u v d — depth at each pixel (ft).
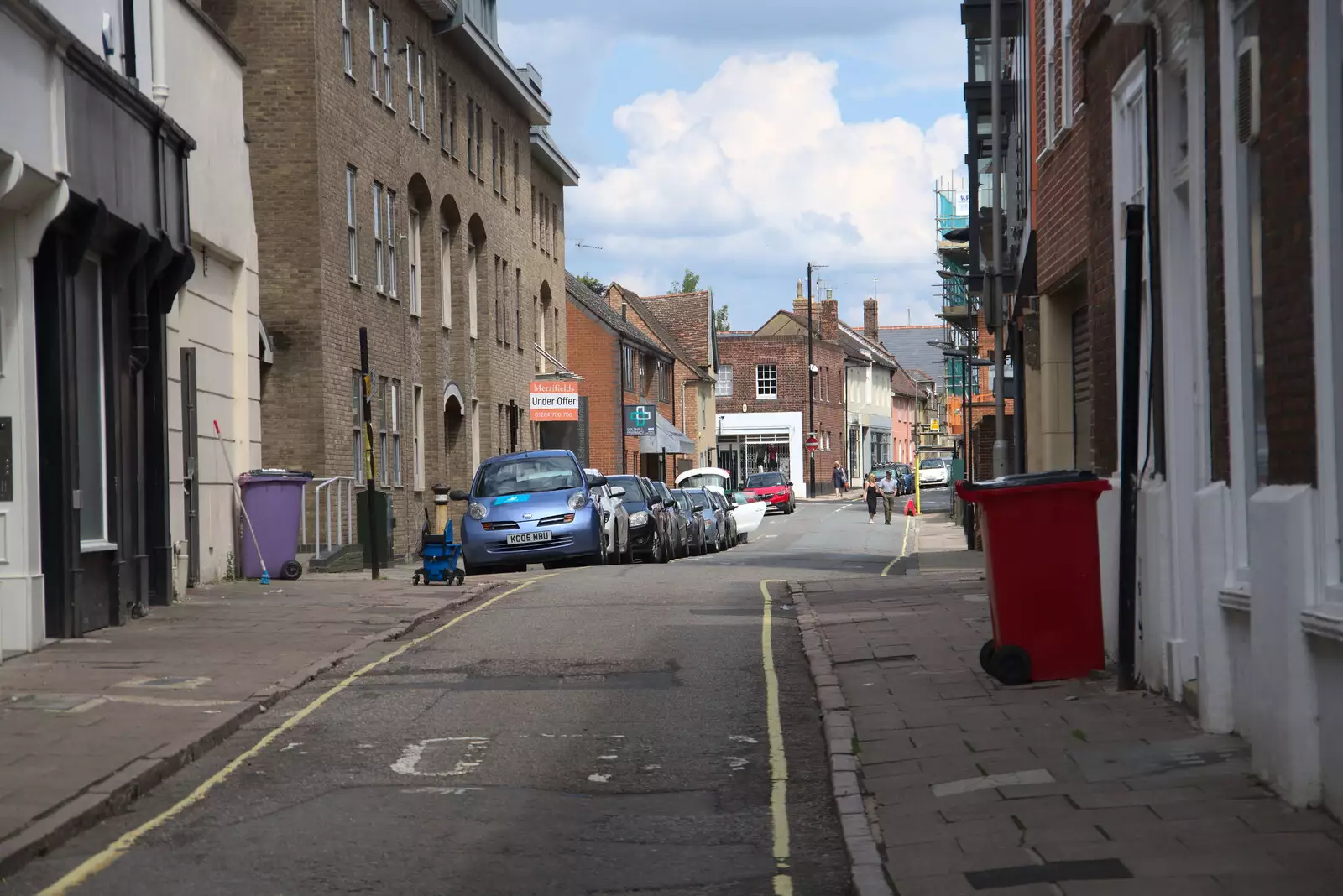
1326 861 18.89
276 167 88.48
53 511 43.88
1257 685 23.27
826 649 41.73
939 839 21.24
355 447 95.61
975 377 180.24
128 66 54.39
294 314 88.48
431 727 31.40
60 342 43.70
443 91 121.29
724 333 317.83
